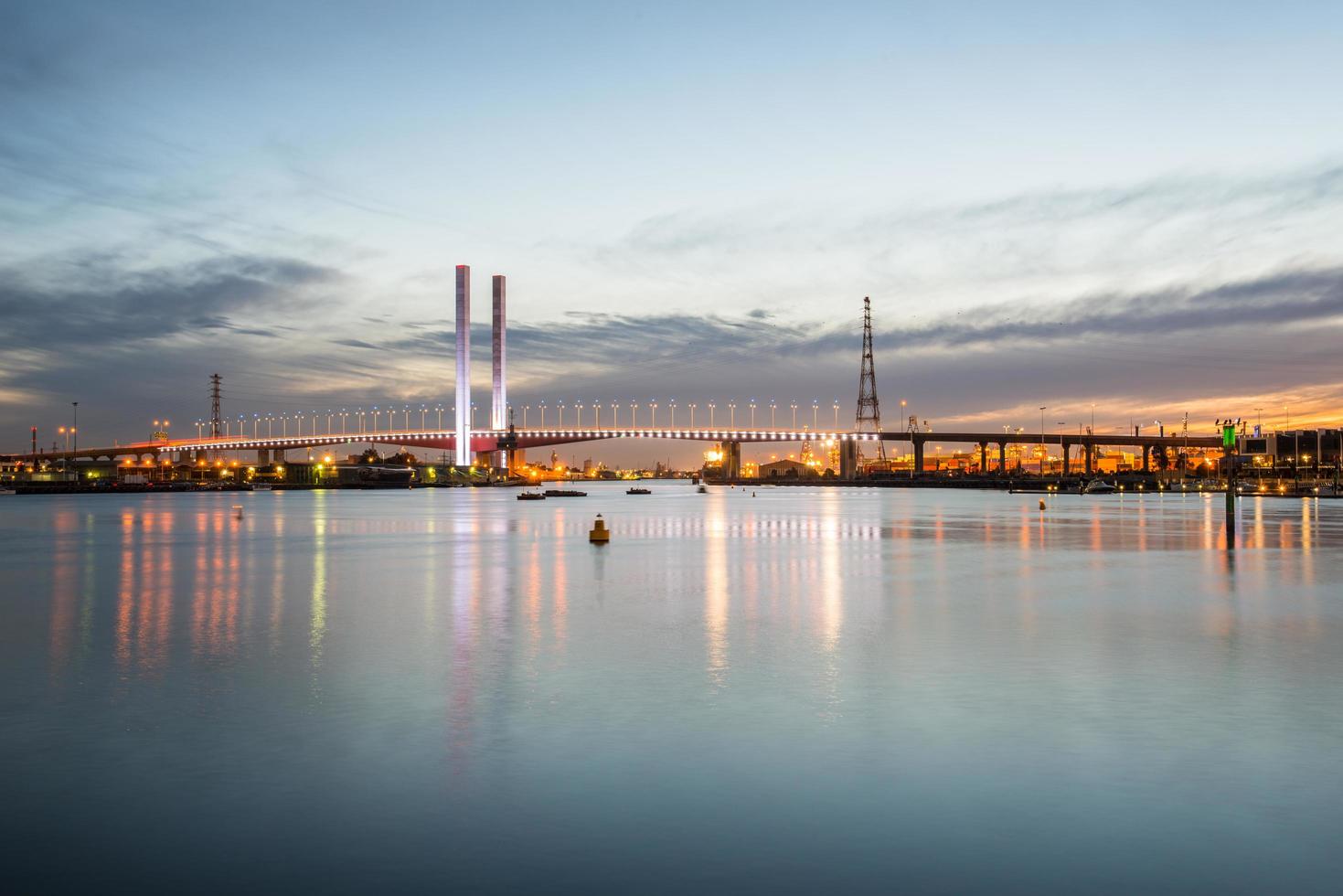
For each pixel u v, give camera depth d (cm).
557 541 5366
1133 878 845
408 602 2672
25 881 843
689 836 933
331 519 8531
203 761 1162
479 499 16362
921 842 918
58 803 1024
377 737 1262
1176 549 4566
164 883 840
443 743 1230
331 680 1611
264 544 5234
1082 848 904
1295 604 2567
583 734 1273
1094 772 1115
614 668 1705
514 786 1070
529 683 1584
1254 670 1683
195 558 4297
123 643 1997
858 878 845
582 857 888
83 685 1584
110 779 1098
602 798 1031
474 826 959
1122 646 1927
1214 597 2727
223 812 998
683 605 2573
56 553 4594
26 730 1304
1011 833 939
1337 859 881
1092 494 17762
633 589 2975
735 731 1290
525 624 2233
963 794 1044
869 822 966
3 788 1069
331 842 921
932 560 4028
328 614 2422
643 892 820
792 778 1095
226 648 1925
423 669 1702
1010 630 2138
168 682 1602
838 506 12225
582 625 2216
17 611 2512
